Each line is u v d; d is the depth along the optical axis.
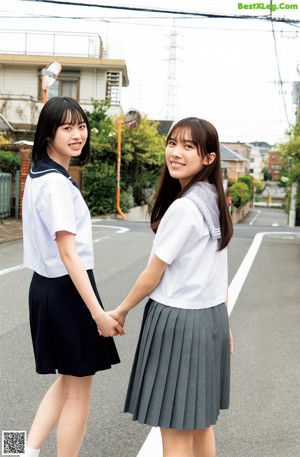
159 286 2.12
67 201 2.24
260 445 2.96
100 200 21.48
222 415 3.33
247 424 3.22
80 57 25.50
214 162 2.17
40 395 3.49
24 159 14.42
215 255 2.14
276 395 3.66
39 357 2.34
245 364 4.27
